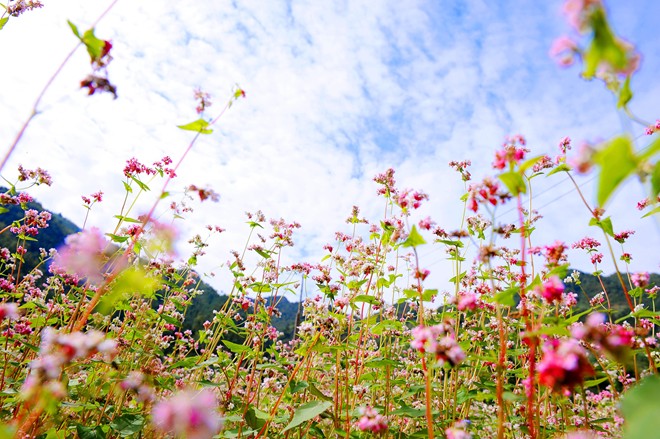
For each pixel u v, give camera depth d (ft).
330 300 17.12
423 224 13.43
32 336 17.01
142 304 19.38
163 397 14.55
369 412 9.91
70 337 7.88
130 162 17.38
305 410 12.75
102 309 9.29
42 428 11.57
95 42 8.63
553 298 8.84
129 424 12.66
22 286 21.15
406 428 16.72
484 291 17.60
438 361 9.15
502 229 10.36
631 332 8.00
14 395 12.34
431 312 18.76
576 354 6.66
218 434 13.10
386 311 21.84
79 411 13.99
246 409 13.84
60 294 19.36
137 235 10.99
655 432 4.41
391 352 21.25
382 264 18.61
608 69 5.45
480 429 16.01
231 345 15.06
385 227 16.88
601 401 15.39
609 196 4.78
